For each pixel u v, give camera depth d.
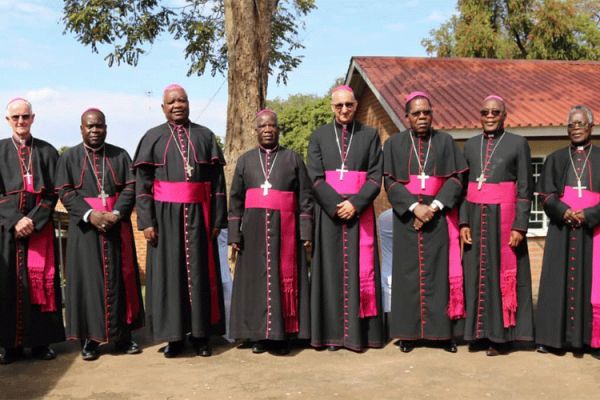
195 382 4.75
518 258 5.38
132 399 4.44
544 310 5.36
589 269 5.23
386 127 13.58
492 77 13.46
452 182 5.34
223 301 5.53
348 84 15.07
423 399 4.34
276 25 13.82
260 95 8.14
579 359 5.23
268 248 5.34
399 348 5.58
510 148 5.32
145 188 5.30
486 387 4.56
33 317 5.30
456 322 5.43
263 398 4.40
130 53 12.83
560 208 5.25
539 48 27.30
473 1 27.83
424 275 5.39
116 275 5.37
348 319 5.41
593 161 5.29
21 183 5.24
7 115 5.29
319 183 5.41
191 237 5.27
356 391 4.50
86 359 5.37
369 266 5.47
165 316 5.20
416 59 14.55
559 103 11.63
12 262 5.25
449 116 10.82
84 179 5.33
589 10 32.03
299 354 5.43
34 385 4.77
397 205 5.38
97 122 5.31
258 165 5.41
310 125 27.95
